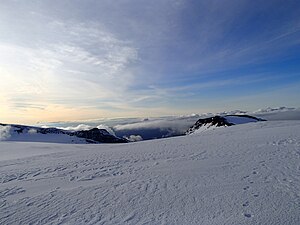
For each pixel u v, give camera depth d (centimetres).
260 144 1512
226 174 942
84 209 737
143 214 666
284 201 634
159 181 945
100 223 636
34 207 786
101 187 943
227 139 1944
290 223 528
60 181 1094
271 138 1684
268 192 707
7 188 1035
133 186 915
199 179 916
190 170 1062
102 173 1180
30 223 671
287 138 1598
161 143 2214
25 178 1207
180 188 838
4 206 816
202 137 2336
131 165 1309
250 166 1017
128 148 2084
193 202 707
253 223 548
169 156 1462
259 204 638
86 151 2178
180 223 594
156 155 1547
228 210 630
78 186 988
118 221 639
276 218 555
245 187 775
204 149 1579
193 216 623
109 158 1603
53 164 1551
